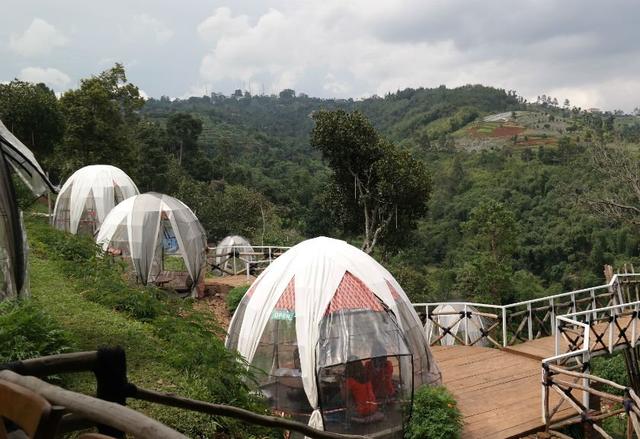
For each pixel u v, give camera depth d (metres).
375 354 8.94
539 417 9.65
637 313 12.41
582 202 32.41
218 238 39.00
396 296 10.27
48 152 34.56
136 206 18.34
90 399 2.11
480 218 33.34
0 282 7.86
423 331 10.45
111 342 8.84
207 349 8.54
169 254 23.75
